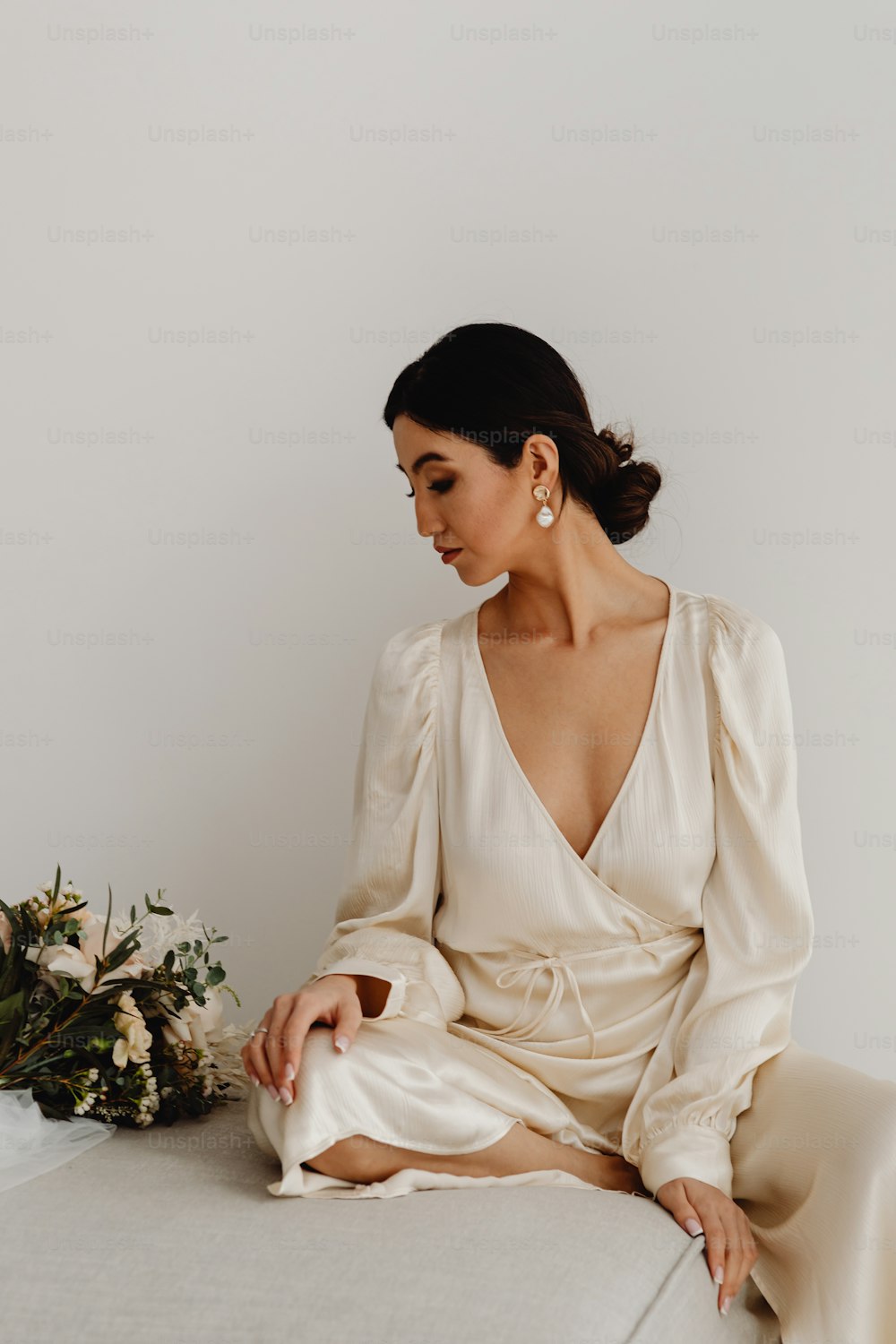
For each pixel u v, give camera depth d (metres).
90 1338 1.45
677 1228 1.64
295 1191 1.66
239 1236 1.56
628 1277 1.48
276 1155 1.81
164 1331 1.44
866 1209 1.62
